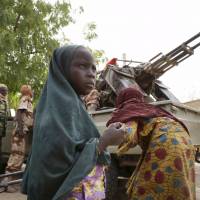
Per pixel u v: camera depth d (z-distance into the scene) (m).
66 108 1.55
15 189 6.05
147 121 2.98
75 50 1.75
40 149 1.51
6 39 12.52
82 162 1.50
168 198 2.83
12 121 7.06
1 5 13.40
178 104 5.02
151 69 6.82
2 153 7.18
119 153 2.91
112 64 6.96
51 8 14.65
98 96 6.50
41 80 14.16
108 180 4.97
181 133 2.98
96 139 1.59
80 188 1.56
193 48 6.85
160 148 2.90
